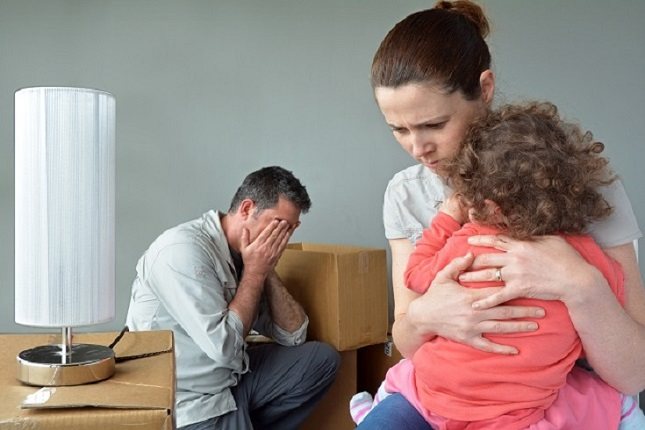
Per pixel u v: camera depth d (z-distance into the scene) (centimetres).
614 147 334
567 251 133
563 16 330
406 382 151
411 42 145
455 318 138
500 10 328
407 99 143
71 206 128
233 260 261
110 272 135
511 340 136
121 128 314
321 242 329
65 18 309
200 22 318
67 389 125
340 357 273
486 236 139
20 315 132
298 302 282
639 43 333
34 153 128
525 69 330
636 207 335
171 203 318
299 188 254
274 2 322
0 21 305
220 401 247
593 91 333
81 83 311
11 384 128
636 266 143
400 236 181
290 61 323
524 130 136
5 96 306
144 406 117
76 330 308
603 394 142
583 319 132
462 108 146
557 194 133
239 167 322
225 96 321
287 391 264
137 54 314
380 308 281
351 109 327
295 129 325
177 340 244
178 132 318
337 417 282
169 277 239
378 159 329
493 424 136
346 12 325
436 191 179
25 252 130
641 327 136
